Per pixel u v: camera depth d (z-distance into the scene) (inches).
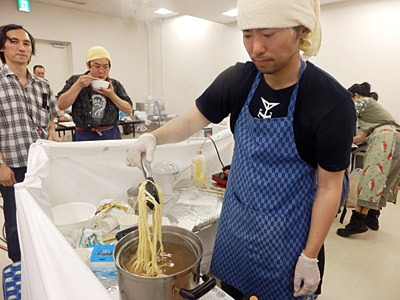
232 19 207.8
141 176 60.6
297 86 31.2
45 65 233.1
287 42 26.2
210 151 73.6
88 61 81.6
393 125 99.2
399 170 102.8
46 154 48.1
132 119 188.5
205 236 65.0
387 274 81.0
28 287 24.0
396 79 148.6
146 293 21.8
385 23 148.3
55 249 19.4
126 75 280.7
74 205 51.7
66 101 78.2
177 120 41.3
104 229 47.6
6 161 69.6
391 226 108.3
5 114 67.7
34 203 28.5
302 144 31.8
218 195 61.9
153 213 27.2
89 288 15.6
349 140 29.7
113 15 257.9
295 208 34.0
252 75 35.9
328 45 169.5
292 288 36.6
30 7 212.1
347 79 165.5
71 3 218.4
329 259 86.8
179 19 256.2
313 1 27.7
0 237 89.1
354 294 72.9
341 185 32.4
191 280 23.0
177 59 265.7
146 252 26.2
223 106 38.6
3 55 69.6
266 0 24.4
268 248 35.3
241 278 39.4
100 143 54.1
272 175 33.6
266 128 32.8
